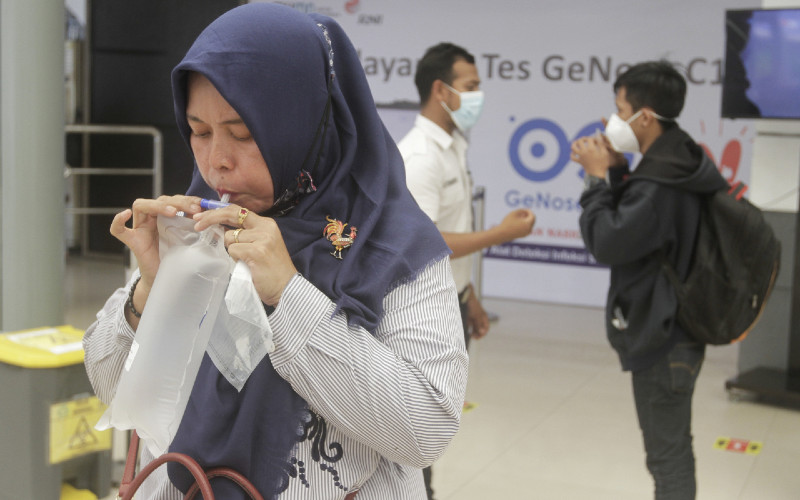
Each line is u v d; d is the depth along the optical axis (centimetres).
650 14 730
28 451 303
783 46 501
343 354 111
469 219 321
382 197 124
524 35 774
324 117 124
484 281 816
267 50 115
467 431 452
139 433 118
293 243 121
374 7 817
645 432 290
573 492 378
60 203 371
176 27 909
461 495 371
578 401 510
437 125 300
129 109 938
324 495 119
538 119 779
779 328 537
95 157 951
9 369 305
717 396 529
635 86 294
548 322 716
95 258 941
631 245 274
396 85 818
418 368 116
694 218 280
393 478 128
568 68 764
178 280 116
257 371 119
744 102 518
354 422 114
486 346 632
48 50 357
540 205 789
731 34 515
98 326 138
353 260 118
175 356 116
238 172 118
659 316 276
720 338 279
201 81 116
